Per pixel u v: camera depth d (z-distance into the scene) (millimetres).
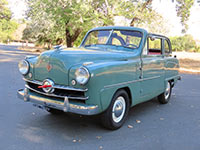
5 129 4090
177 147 3664
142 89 4859
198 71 15562
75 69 3568
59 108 3682
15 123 4406
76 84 3568
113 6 16828
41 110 5289
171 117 5305
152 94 5402
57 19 18469
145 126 4594
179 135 4184
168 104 6590
